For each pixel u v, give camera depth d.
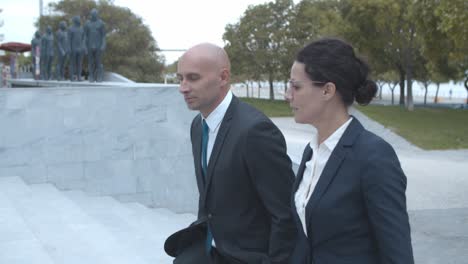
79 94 8.39
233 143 2.44
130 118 8.62
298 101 1.88
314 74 1.83
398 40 29.36
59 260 4.51
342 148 1.83
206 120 2.57
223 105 2.53
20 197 6.99
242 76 40.09
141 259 4.61
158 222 6.97
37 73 22.36
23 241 4.69
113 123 8.56
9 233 4.95
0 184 7.64
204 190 2.57
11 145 8.14
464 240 7.34
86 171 8.50
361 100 1.89
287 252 2.36
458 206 9.70
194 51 2.48
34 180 8.27
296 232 2.37
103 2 32.34
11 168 8.17
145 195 8.75
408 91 29.56
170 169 8.83
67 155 8.41
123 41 31.17
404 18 26.67
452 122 25.73
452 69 34.84
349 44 1.88
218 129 2.53
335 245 1.82
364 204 1.78
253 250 2.50
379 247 1.74
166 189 8.83
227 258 2.51
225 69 2.52
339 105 1.88
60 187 8.41
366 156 1.77
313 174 1.92
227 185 2.47
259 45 34.22
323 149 1.90
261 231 2.51
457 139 21.80
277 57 33.62
